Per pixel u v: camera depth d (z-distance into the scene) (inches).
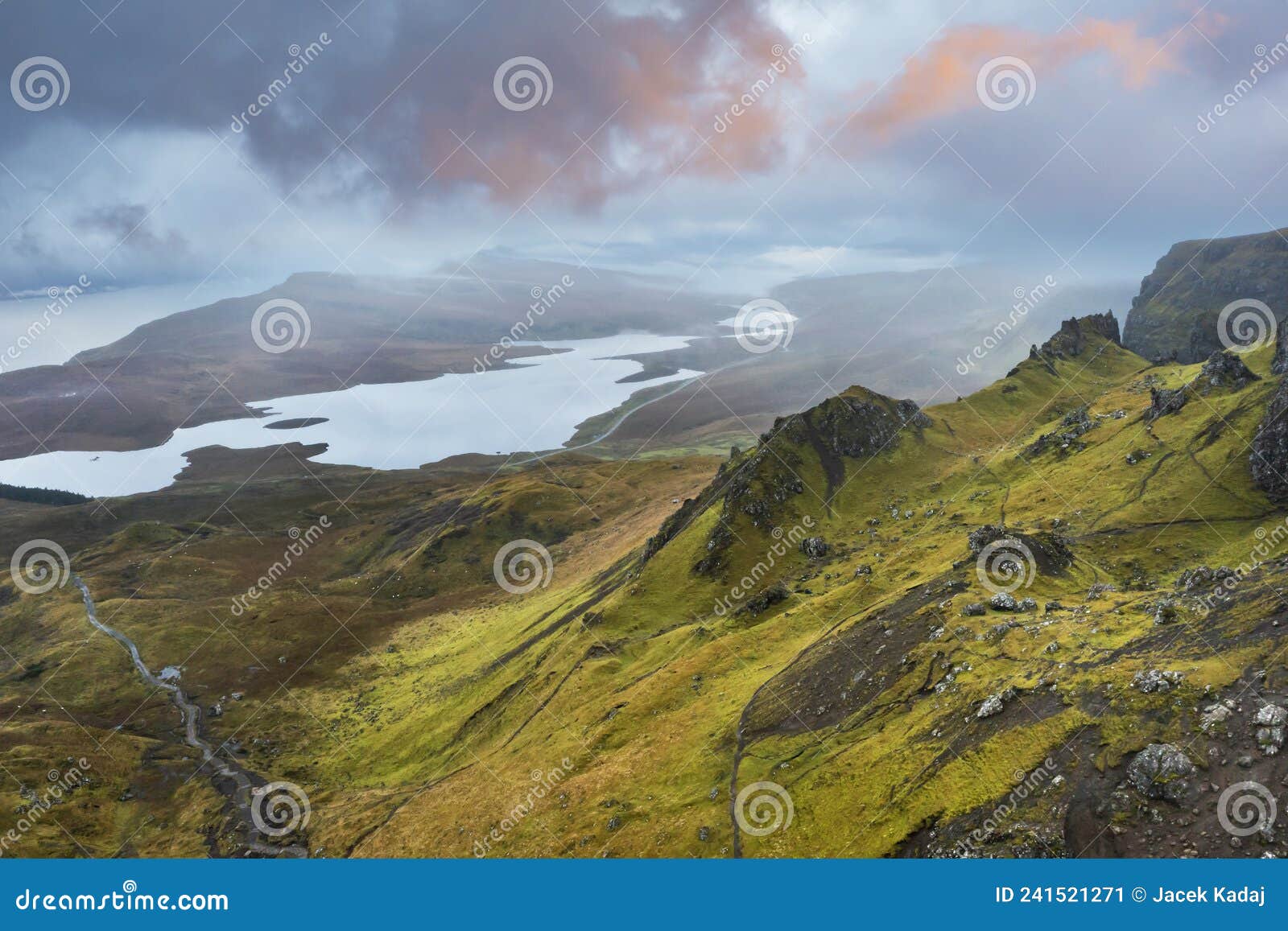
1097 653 3014.3
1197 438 6806.1
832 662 4293.8
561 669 6624.0
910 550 6683.1
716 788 3690.9
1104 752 2500.0
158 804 6879.9
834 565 7224.4
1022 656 3309.5
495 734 6274.6
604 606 7603.4
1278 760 2196.1
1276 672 2448.3
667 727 4650.6
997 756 2731.3
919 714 3351.4
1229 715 2386.8
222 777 7180.1
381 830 5319.9
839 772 3297.2
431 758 6628.9
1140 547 5634.8
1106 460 7480.3
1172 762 2329.0
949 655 3592.5
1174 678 2600.9
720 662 5280.5
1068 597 4069.9
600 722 5241.1
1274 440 5895.7
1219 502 5890.8
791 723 3964.1
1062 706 2787.9
